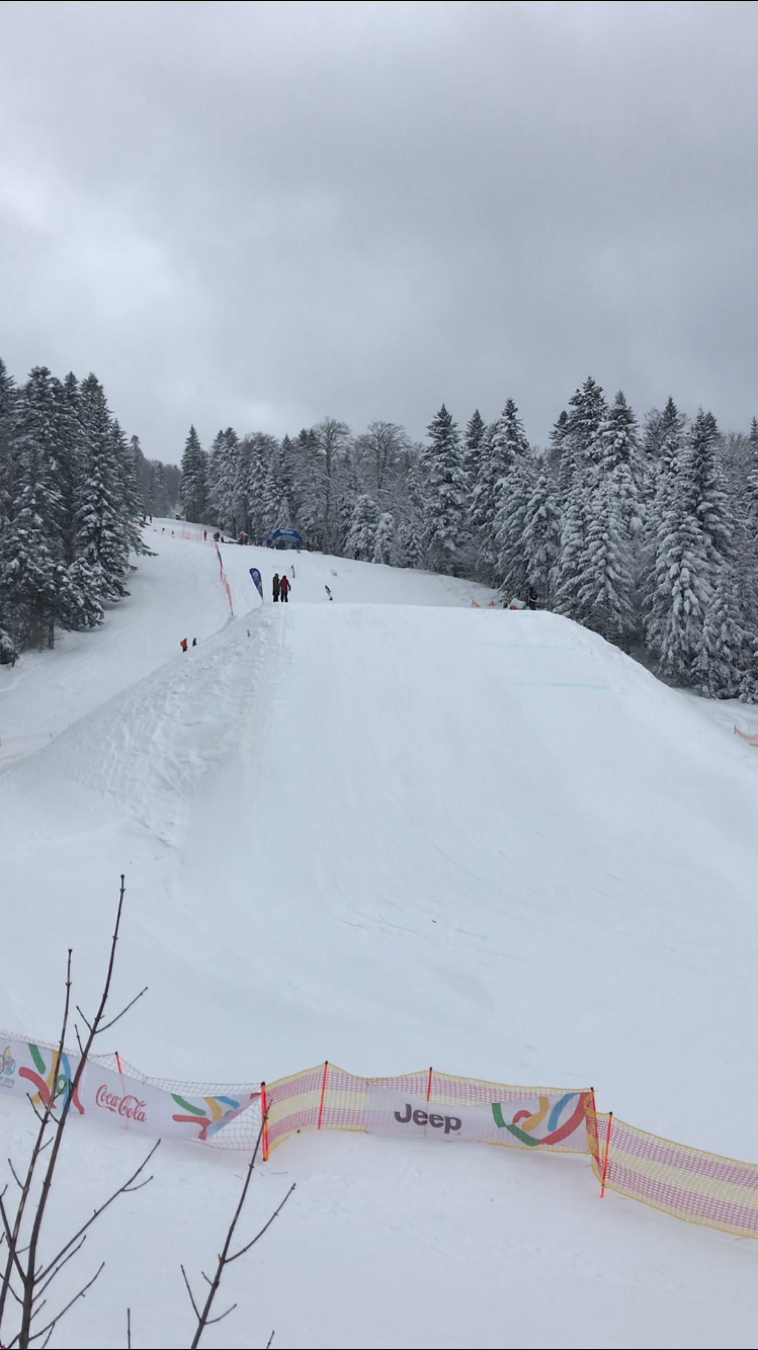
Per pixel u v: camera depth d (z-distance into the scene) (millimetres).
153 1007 11438
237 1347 4195
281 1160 8047
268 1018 11469
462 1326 5027
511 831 18047
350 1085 8883
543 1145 8586
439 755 19984
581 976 13109
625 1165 7887
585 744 20750
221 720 20453
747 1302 6078
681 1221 7531
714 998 12500
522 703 21953
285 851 16969
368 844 17359
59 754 21031
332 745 19812
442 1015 11891
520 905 15609
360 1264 5945
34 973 11977
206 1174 7445
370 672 22359
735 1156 8852
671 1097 9977
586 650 24453
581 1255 6672
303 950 13906
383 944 14148
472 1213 7285
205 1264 5516
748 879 16516
